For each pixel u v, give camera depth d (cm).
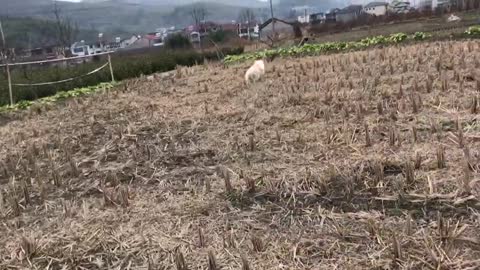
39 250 341
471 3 3136
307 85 772
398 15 3184
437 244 286
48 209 415
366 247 297
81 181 471
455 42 1192
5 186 479
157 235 344
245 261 288
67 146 594
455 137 432
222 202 380
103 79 1625
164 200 402
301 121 563
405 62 864
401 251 282
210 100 772
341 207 348
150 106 771
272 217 350
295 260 295
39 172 504
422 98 575
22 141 660
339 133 486
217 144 520
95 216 383
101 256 328
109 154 540
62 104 993
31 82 1484
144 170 478
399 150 424
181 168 470
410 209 329
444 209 321
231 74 1097
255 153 473
